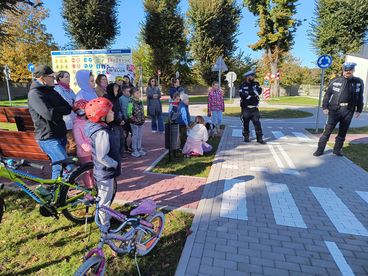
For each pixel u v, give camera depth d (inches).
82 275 92.8
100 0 1148.5
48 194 136.4
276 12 1374.3
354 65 262.4
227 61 1523.1
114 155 124.9
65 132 175.0
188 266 119.5
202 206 173.3
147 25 1472.7
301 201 183.9
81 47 1198.3
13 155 203.0
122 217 118.4
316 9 1427.2
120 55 551.2
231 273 115.9
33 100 156.8
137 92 273.1
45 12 1360.7
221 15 1429.6
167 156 283.3
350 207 176.6
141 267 119.4
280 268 119.5
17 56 1312.7
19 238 139.1
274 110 758.5
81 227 149.2
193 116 628.1
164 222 142.6
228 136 390.0
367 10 1280.8
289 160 273.4
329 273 117.2
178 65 1648.6
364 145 340.2
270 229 149.5
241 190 199.6
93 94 229.0
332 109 275.6
